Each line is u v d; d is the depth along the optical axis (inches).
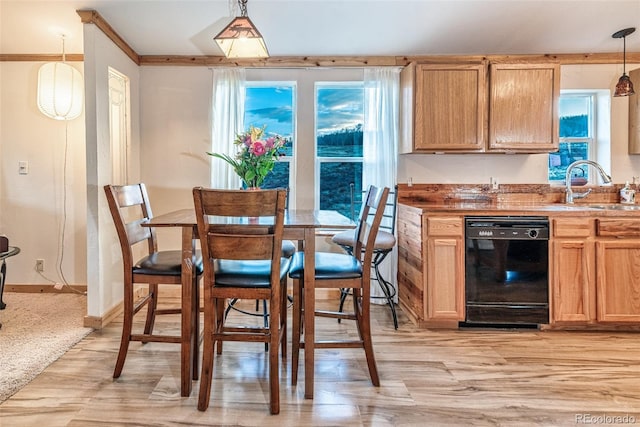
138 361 90.4
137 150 139.2
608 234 109.2
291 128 146.7
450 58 136.0
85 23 108.9
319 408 72.7
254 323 114.4
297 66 139.3
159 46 132.4
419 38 127.5
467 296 111.3
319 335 107.8
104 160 113.3
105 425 66.8
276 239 70.9
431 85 124.3
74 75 124.0
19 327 110.0
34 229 141.9
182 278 77.6
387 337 107.2
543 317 110.7
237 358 93.4
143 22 118.5
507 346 101.5
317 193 145.5
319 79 140.5
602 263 109.3
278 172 146.6
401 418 69.7
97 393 76.7
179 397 75.9
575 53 135.7
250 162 96.7
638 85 133.3
